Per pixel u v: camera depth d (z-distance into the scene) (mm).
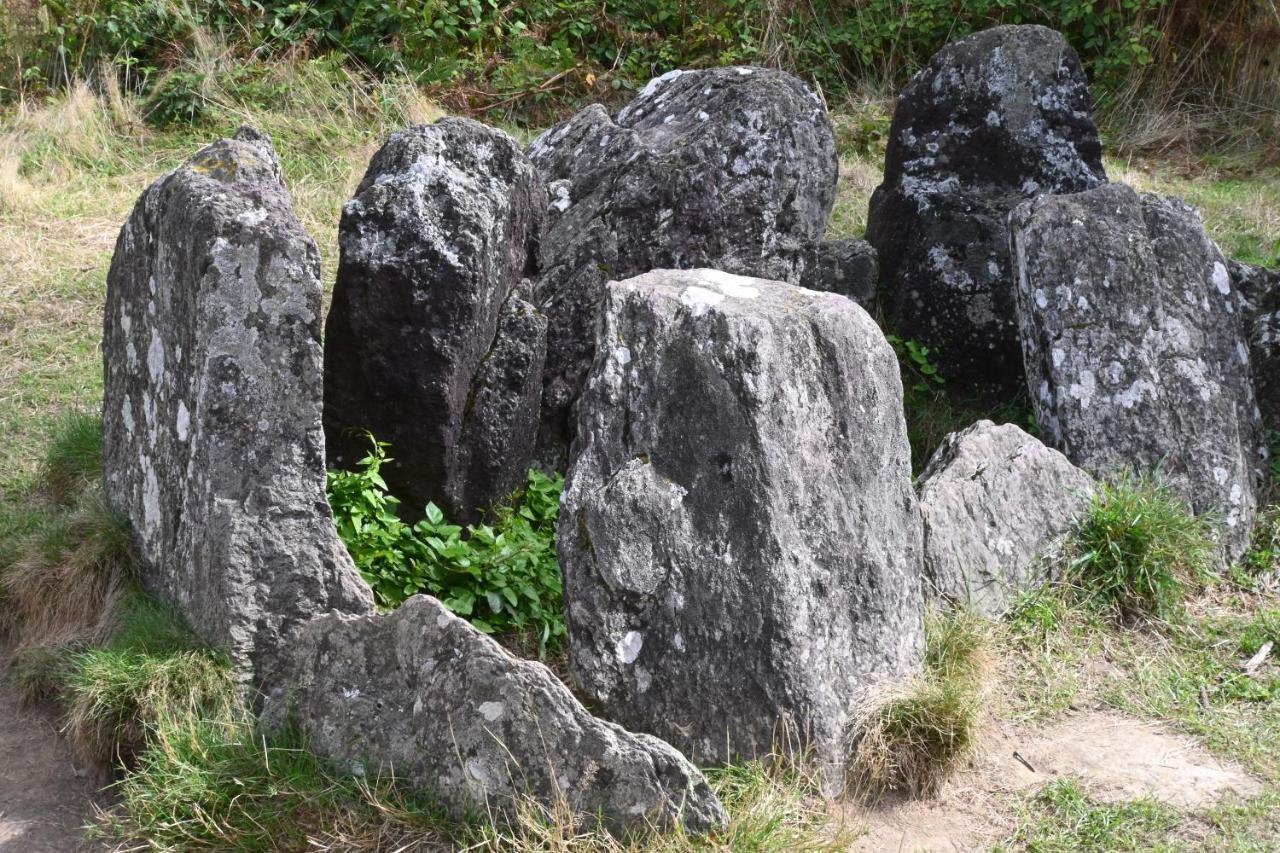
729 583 3717
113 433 4562
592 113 5953
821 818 3572
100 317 6629
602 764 3264
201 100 9086
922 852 3557
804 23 10797
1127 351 5250
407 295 4461
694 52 10461
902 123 6629
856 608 3904
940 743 3787
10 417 5711
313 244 3732
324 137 8797
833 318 3992
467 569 4336
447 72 9805
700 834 3238
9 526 4762
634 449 3811
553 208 5527
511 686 3320
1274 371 5891
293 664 3656
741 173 5590
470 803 3328
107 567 4234
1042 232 5395
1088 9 10211
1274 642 4660
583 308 5277
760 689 3693
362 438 4621
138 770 3604
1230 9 10344
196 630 3840
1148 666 4516
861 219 8250
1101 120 10273
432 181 4566
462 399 4641
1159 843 3629
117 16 9406
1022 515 4812
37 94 9219
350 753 3488
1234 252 7809
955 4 10586
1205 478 5152
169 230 3936
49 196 7891
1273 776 3934
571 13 10484
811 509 3854
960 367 6441
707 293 3938
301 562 3789
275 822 3363
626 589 3701
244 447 3713
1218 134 10094
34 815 3588
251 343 3691
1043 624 4617
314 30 9867
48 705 4020
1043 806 3779
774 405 3807
